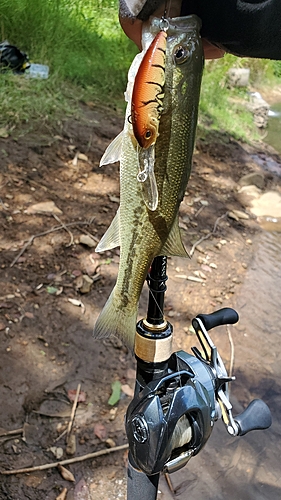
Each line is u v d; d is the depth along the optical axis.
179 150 0.24
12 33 1.11
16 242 0.68
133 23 0.23
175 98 0.22
